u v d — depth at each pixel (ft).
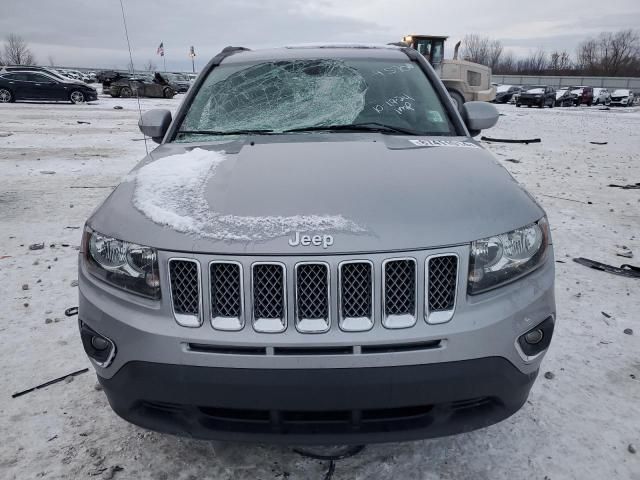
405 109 9.50
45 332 10.98
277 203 6.12
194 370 5.59
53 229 18.30
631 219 20.03
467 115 10.05
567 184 26.89
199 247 5.65
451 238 5.72
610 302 12.40
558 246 16.69
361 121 9.19
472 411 6.01
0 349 10.28
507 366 5.86
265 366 5.49
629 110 119.24
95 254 6.39
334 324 5.49
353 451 7.38
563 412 8.29
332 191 6.31
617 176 29.55
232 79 10.37
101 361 6.20
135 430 7.94
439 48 63.31
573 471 7.06
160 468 7.13
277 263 5.49
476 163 7.47
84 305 6.35
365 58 10.82
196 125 9.48
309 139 8.40
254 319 5.55
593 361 9.81
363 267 5.53
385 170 6.91
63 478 6.98
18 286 13.35
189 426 5.92
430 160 7.38
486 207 6.24
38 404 8.60
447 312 5.67
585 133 55.98
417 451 7.40
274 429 5.77
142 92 102.53
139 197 6.67
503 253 6.00
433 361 5.55
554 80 221.05
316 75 10.29
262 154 7.59
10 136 42.88
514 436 7.73
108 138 43.27
